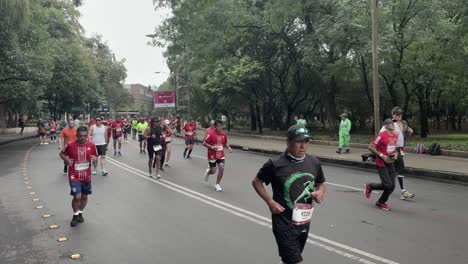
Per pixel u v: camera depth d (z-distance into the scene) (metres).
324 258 5.23
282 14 24.75
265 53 34.19
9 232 6.53
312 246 5.71
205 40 31.34
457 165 13.06
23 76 27.50
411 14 20.77
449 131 41.47
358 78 32.66
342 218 7.25
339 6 20.86
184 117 59.81
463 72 24.80
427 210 7.89
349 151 18.83
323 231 6.43
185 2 30.50
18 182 11.45
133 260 5.25
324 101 28.16
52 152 21.42
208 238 6.13
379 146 7.97
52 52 38.75
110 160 17.17
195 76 42.88
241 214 7.56
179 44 34.53
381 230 6.49
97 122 12.83
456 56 23.94
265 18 28.47
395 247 5.65
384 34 20.42
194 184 10.98
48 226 6.86
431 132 38.78
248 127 52.94
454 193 9.69
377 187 8.12
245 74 31.98
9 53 23.70
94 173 13.02
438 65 24.06
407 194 8.95
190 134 18.17
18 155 19.92
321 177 3.91
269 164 3.79
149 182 11.37
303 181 3.71
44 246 5.84
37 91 35.31
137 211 7.87
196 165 15.38
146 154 20.00
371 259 5.19
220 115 50.44
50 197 9.28
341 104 36.59
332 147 21.08
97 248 5.73
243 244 5.83
